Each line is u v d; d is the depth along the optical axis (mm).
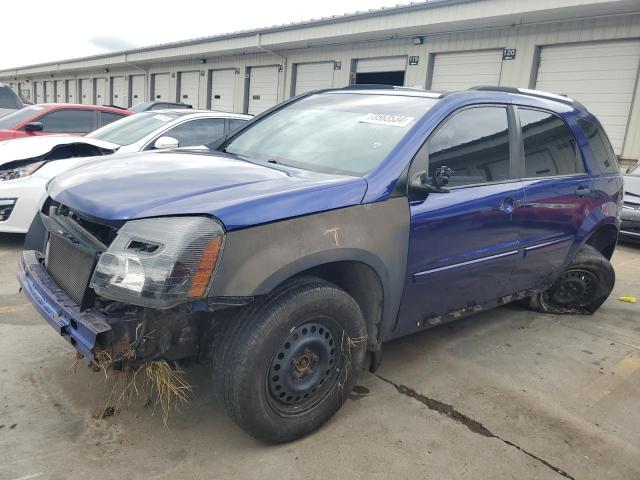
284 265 2447
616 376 3758
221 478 2451
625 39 11406
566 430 3039
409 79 15750
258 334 2432
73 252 2576
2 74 49625
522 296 4230
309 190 2615
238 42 20469
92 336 2213
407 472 2580
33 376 3164
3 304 4207
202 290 2250
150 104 14945
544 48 12844
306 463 2594
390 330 3189
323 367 2779
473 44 14078
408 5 14102
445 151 3260
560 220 4109
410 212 2982
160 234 2244
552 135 4137
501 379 3592
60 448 2566
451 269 3314
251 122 4105
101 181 2699
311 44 18375
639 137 11273
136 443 2650
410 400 3236
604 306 5273
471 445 2834
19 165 5824
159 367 2443
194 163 3070
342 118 3588
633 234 8078
